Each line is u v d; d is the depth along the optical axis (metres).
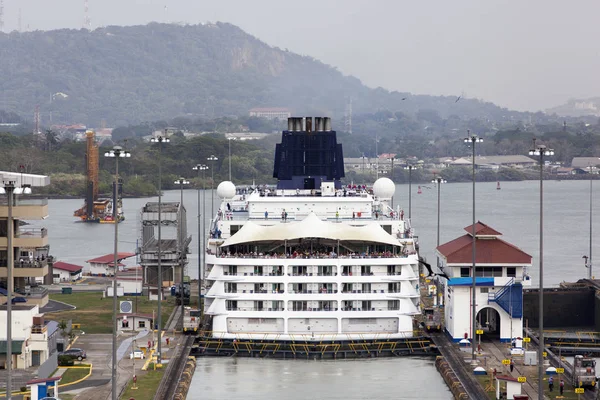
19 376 178.75
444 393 180.50
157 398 168.50
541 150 182.88
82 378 181.62
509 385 168.00
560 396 170.12
